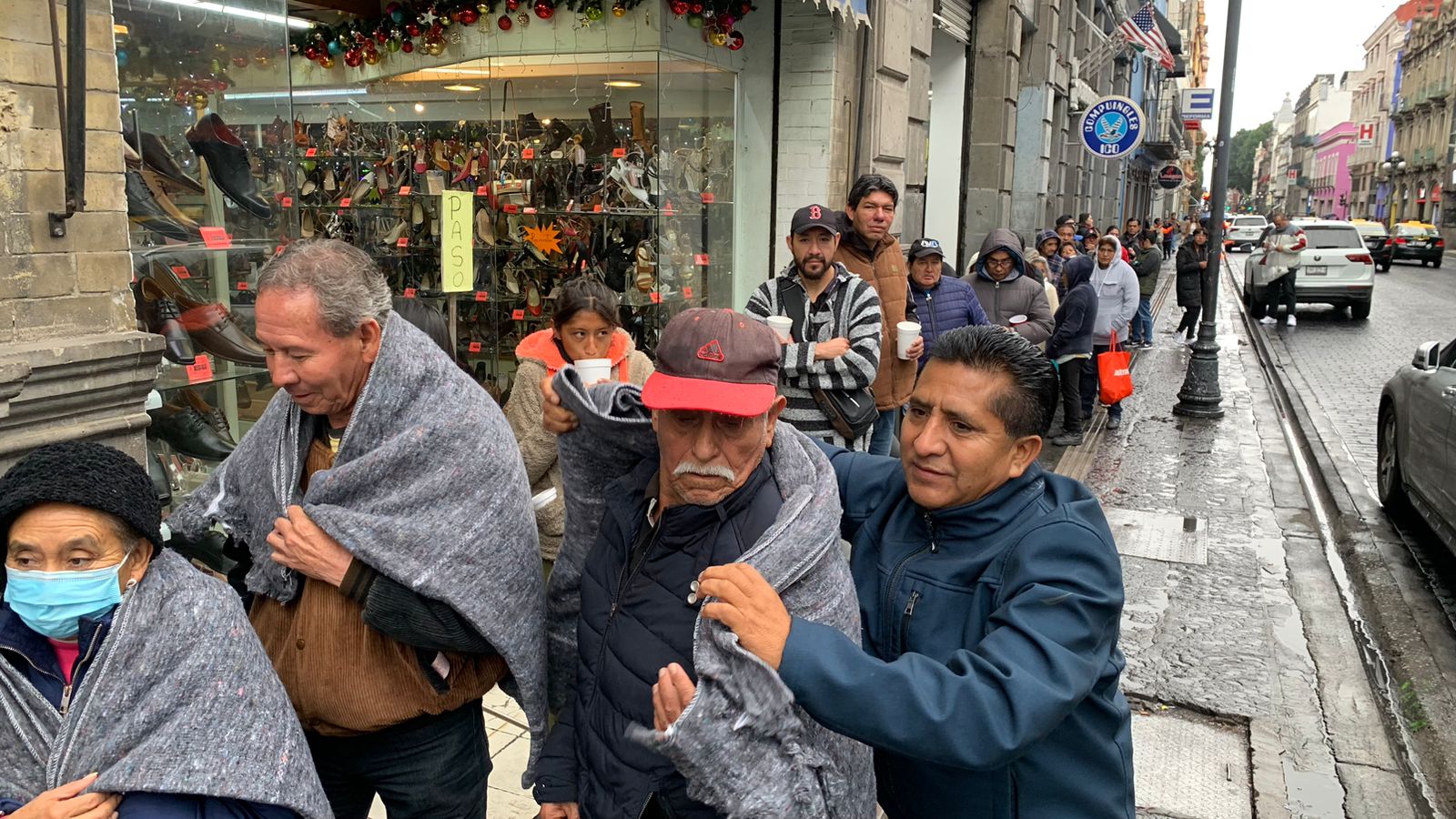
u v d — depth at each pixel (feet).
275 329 5.74
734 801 4.72
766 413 5.51
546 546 10.71
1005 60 41.55
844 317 13.41
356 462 5.98
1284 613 16.19
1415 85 211.00
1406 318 61.00
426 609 6.02
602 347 10.68
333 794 6.99
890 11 28.09
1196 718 12.80
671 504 5.71
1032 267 28.17
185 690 5.08
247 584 6.64
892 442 15.98
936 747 4.47
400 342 6.22
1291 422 31.53
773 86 25.18
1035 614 4.87
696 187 23.39
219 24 12.26
